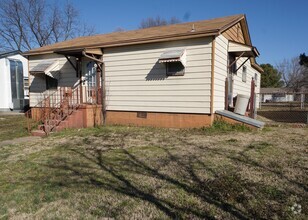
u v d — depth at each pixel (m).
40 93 12.00
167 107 8.80
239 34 11.74
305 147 5.73
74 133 8.08
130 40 9.00
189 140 6.64
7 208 3.07
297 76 42.91
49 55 11.55
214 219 2.66
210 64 7.98
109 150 5.76
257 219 2.63
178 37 8.23
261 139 6.73
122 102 9.68
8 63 17.36
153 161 4.78
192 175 3.96
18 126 10.06
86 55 9.23
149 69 9.03
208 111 8.13
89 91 10.68
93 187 3.60
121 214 2.82
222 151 5.40
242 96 9.45
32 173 4.33
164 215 2.77
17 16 29.88
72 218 2.78
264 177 3.79
